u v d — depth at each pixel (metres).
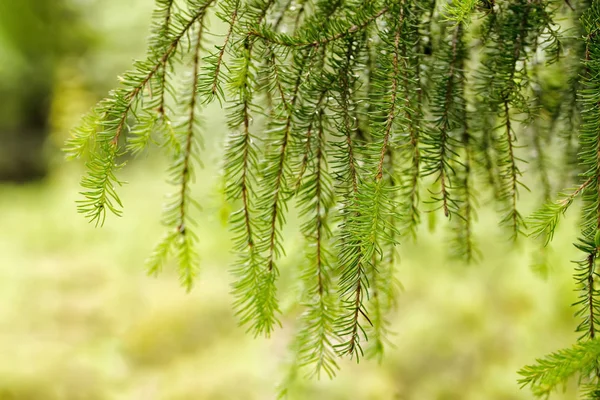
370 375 3.02
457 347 3.14
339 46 1.24
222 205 1.42
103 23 6.00
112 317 4.07
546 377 1.19
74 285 4.63
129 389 3.36
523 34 1.26
